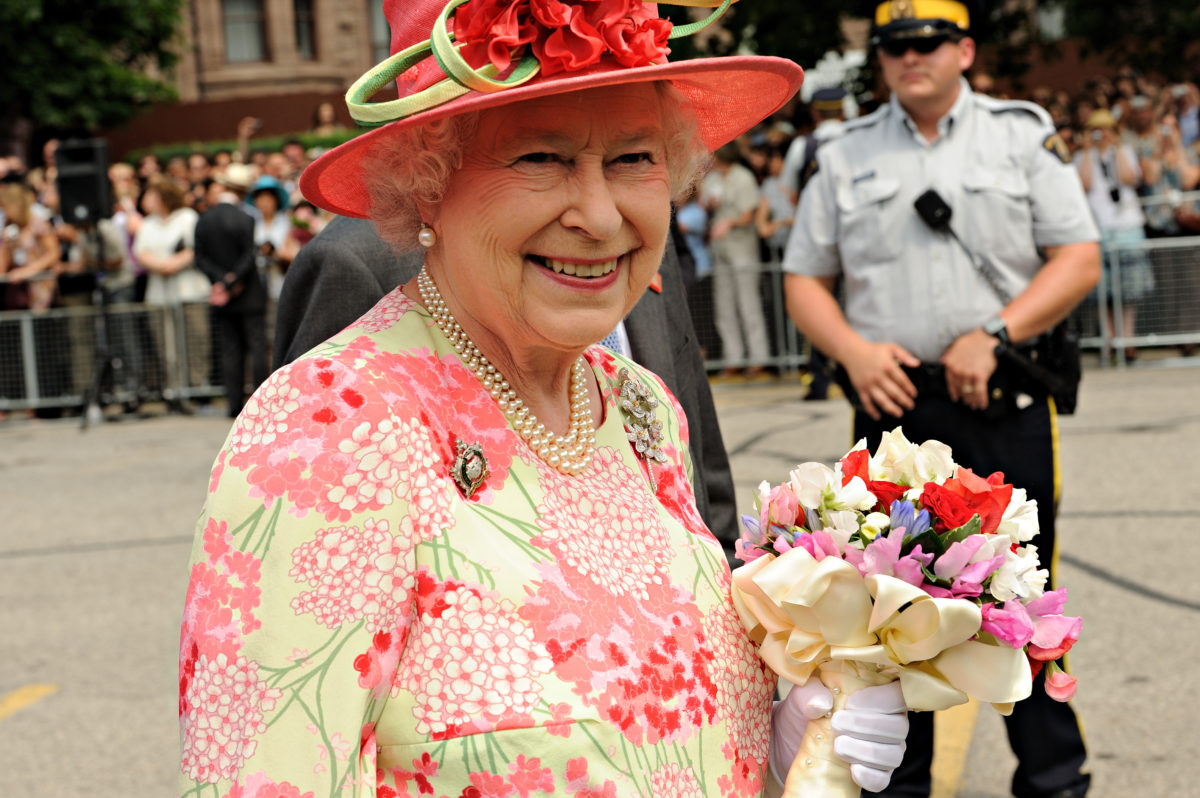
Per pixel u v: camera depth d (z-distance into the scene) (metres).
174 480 9.23
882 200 3.77
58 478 9.56
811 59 13.38
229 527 1.42
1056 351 3.65
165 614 6.00
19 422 12.65
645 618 1.61
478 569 1.48
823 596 1.64
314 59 30.48
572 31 1.48
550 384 1.68
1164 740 4.14
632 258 1.62
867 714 1.67
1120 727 4.27
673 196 1.76
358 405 1.46
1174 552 6.05
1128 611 5.32
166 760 4.37
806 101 11.36
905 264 3.75
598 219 1.53
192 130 26.25
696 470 2.59
